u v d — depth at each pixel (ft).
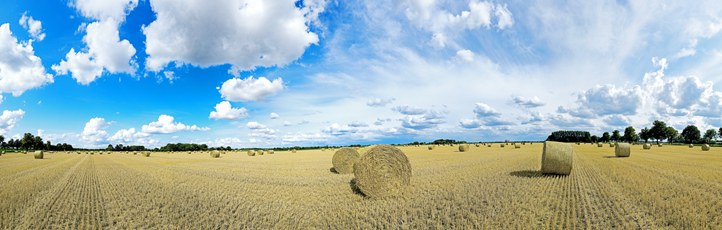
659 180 40.47
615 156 91.97
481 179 43.45
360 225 23.30
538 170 54.49
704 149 133.39
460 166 64.13
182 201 32.37
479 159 84.58
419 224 23.04
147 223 25.02
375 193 35.88
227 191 37.58
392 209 27.53
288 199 32.86
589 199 30.17
